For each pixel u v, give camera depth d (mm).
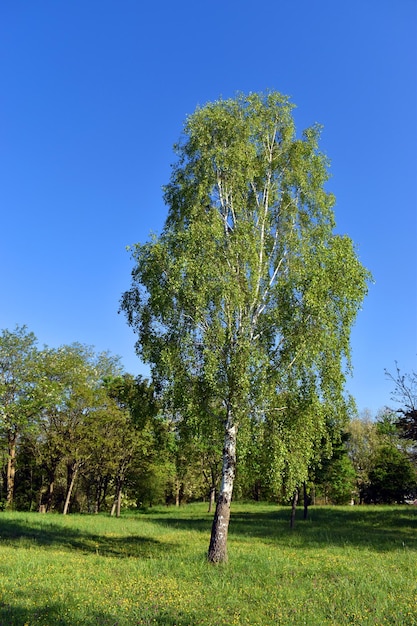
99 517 36812
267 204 19062
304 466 16578
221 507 16375
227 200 18578
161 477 51844
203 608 9727
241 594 11180
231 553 17828
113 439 40969
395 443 52312
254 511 43375
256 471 16875
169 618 8859
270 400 16328
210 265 16453
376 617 9039
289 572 13945
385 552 18453
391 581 12352
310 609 9727
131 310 18703
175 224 18688
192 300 16328
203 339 16734
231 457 16906
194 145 18859
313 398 16094
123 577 12875
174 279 16250
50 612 9062
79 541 21047
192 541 22500
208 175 18219
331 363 16250
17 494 48812
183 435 18234
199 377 16781
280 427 16516
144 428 19094
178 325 16969
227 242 17578
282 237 18984
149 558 16688
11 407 34719
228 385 15992
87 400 39312
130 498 52562
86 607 9508
